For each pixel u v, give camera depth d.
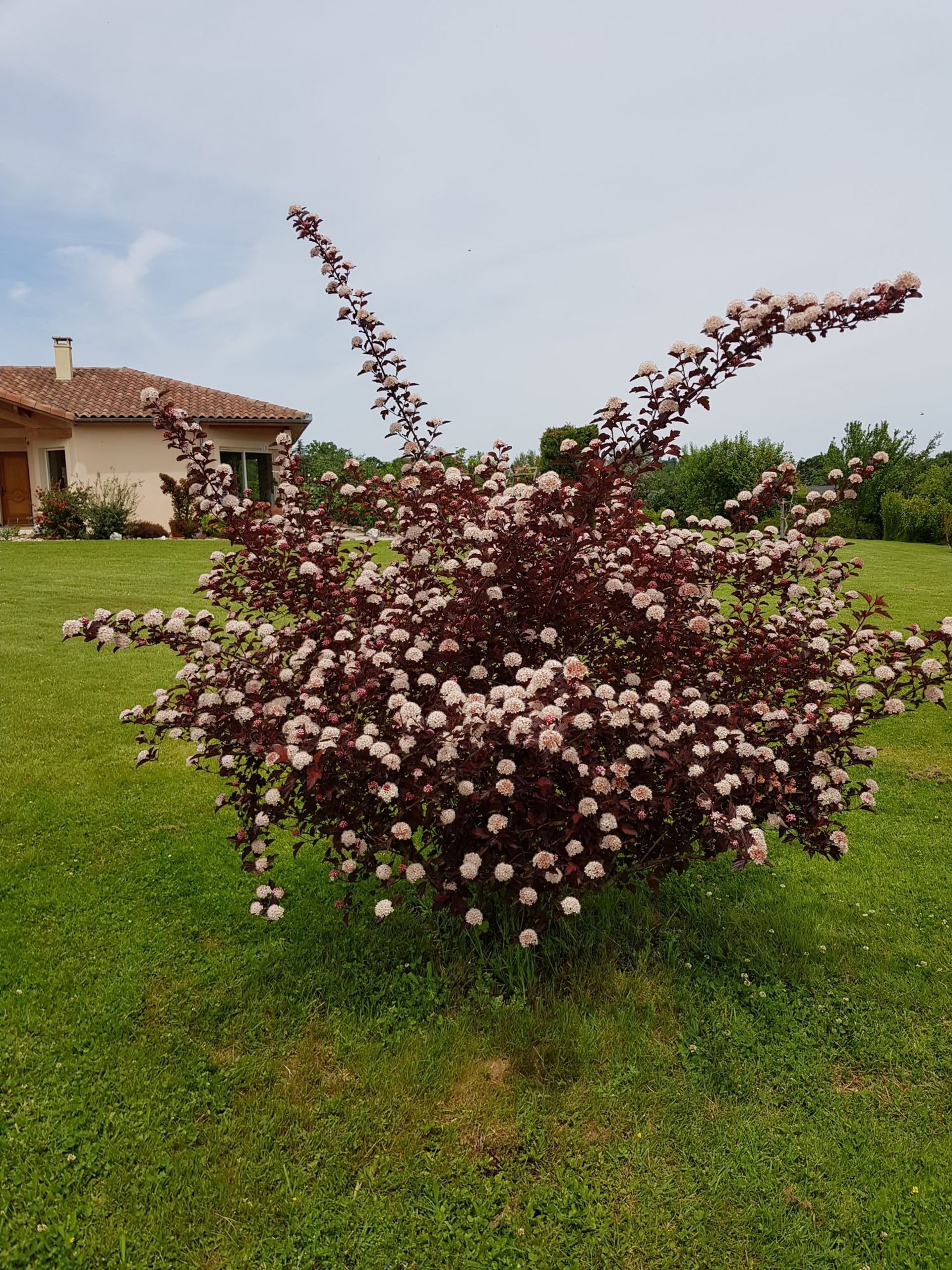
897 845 4.32
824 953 3.30
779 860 4.16
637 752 2.50
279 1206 2.12
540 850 2.70
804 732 2.93
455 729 2.53
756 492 3.68
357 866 2.94
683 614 3.32
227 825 4.41
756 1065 2.66
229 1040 2.75
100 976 3.05
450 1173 2.24
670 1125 2.41
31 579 12.24
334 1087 2.55
